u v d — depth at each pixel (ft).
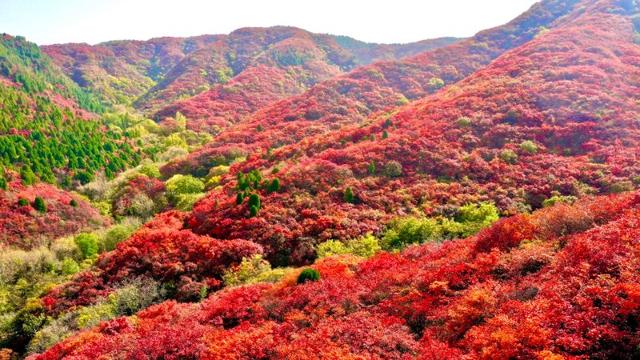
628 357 30.32
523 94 192.95
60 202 184.34
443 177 146.20
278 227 117.39
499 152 154.61
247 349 46.91
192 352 49.32
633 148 140.36
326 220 119.65
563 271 43.11
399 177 149.59
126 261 104.68
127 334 58.85
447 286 51.49
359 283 61.31
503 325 36.60
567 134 157.69
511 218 63.98
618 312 33.58
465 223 112.37
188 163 241.55
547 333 33.47
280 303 58.75
